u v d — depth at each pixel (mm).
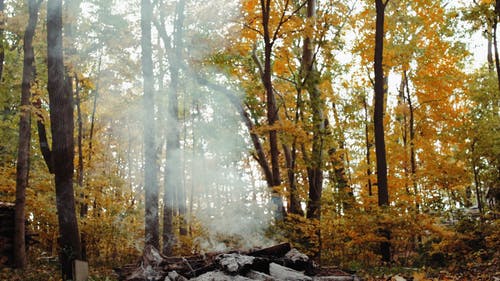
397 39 18375
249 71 18750
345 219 12742
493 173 16203
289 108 20469
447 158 17531
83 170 18078
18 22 13039
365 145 20281
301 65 17328
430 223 11820
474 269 9992
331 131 16594
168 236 14617
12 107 20172
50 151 15359
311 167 15312
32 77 15242
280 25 15555
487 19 13469
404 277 9438
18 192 12070
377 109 13758
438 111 18719
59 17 10992
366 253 12477
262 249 8461
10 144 19594
